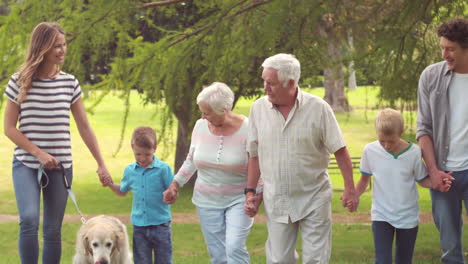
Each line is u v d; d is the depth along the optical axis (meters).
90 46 10.59
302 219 5.86
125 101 10.65
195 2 12.26
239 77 11.16
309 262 5.78
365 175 6.41
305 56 10.26
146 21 11.99
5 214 22.02
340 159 5.76
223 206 6.36
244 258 6.23
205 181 6.41
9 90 6.22
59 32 6.24
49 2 10.63
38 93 6.21
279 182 5.78
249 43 10.41
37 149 6.10
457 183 6.06
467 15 9.31
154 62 10.68
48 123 6.23
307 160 5.72
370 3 9.61
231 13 10.91
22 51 10.59
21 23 10.56
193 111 10.96
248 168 6.14
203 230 6.50
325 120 5.68
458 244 6.25
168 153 11.11
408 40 9.35
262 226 18.19
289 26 9.73
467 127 5.96
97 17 10.48
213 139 6.35
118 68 10.55
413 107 9.54
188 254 14.66
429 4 9.28
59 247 6.45
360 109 10.45
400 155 6.17
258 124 5.92
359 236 16.27
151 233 6.88
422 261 12.40
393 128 6.07
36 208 6.13
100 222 6.39
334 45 10.04
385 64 9.40
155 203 6.86
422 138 6.21
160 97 10.80
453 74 6.00
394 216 6.19
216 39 10.70
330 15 9.77
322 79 10.84
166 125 11.01
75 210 22.61
